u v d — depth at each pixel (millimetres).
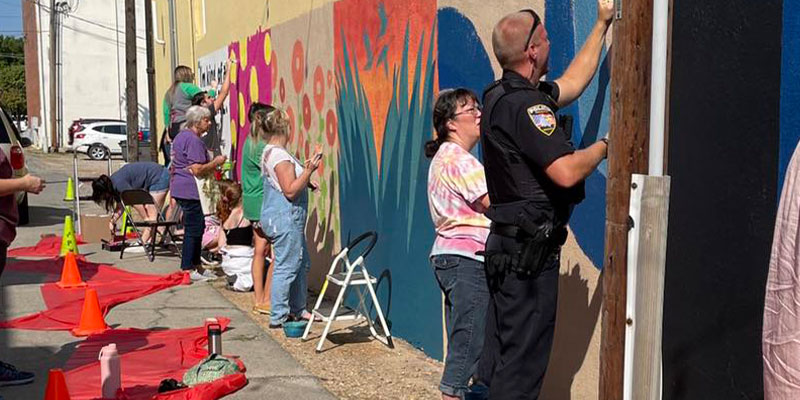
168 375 5398
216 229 9789
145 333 6527
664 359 3621
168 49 16750
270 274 7355
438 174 4324
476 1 5164
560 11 4359
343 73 7500
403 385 5309
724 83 3246
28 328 6660
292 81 8977
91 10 41438
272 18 9617
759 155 3094
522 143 3281
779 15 2994
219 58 12312
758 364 3113
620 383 3014
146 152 27188
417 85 6004
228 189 8438
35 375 5402
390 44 6473
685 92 3443
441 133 4453
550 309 3426
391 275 6570
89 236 11594
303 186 6453
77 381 5234
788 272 2078
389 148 6543
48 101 42156
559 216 3367
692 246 3436
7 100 63812
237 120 11281
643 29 2898
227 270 8359
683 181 3467
